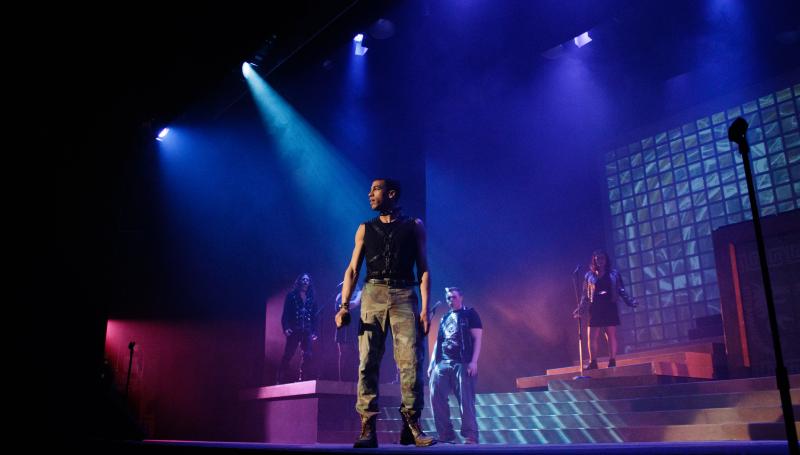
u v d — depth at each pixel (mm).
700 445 3879
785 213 9305
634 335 13281
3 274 10203
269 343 12406
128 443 5441
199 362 13930
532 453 3293
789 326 9062
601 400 8547
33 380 10039
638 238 13508
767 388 7469
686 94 13164
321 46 10977
